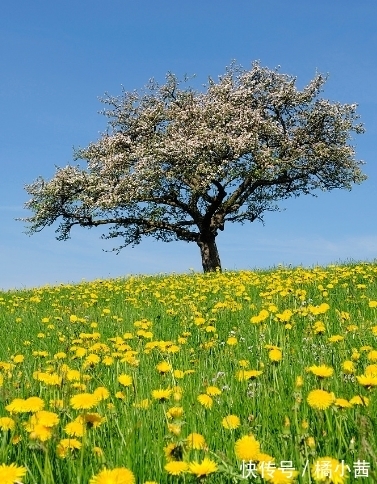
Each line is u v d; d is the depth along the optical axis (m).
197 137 24.72
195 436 2.70
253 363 5.34
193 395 3.96
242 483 2.37
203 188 24.22
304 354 5.34
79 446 2.72
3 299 15.22
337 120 26.02
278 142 25.94
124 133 27.95
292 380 4.25
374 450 2.68
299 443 2.69
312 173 26.58
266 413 3.51
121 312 10.46
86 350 5.67
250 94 26.36
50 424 2.77
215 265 26.30
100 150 27.27
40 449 2.66
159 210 25.67
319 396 2.96
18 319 10.03
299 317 7.39
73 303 13.28
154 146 24.84
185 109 26.94
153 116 27.17
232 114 25.48
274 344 6.03
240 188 26.23
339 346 5.28
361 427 2.75
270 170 24.28
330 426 2.99
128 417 3.40
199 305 10.38
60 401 3.46
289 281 10.89
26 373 4.66
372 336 5.88
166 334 7.79
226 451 2.85
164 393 3.38
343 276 11.84
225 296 10.82
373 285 10.59
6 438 2.92
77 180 25.52
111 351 6.35
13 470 2.19
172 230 26.55
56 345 7.41
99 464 2.71
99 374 4.91
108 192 25.30
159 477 2.60
